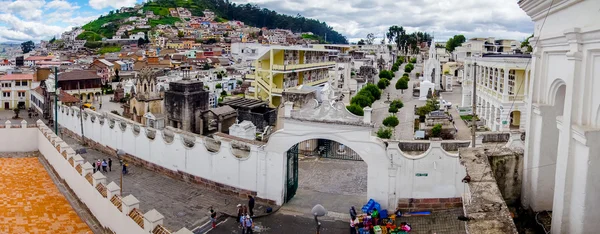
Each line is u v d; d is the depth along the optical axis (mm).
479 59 61531
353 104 57000
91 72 107312
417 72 138375
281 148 29203
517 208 15711
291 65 66500
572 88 11977
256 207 29438
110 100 104062
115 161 39344
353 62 113125
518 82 49281
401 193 27672
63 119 53562
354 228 25438
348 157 38031
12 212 23484
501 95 50656
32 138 35562
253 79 77875
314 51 77938
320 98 52750
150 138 36906
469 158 15086
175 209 28844
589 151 11320
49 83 78062
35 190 27000
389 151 27531
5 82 95375
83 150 42375
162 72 99875
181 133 34469
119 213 19453
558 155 12953
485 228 10766
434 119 50000
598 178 11500
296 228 26438
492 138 32281
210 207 29344
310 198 30938
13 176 29422
